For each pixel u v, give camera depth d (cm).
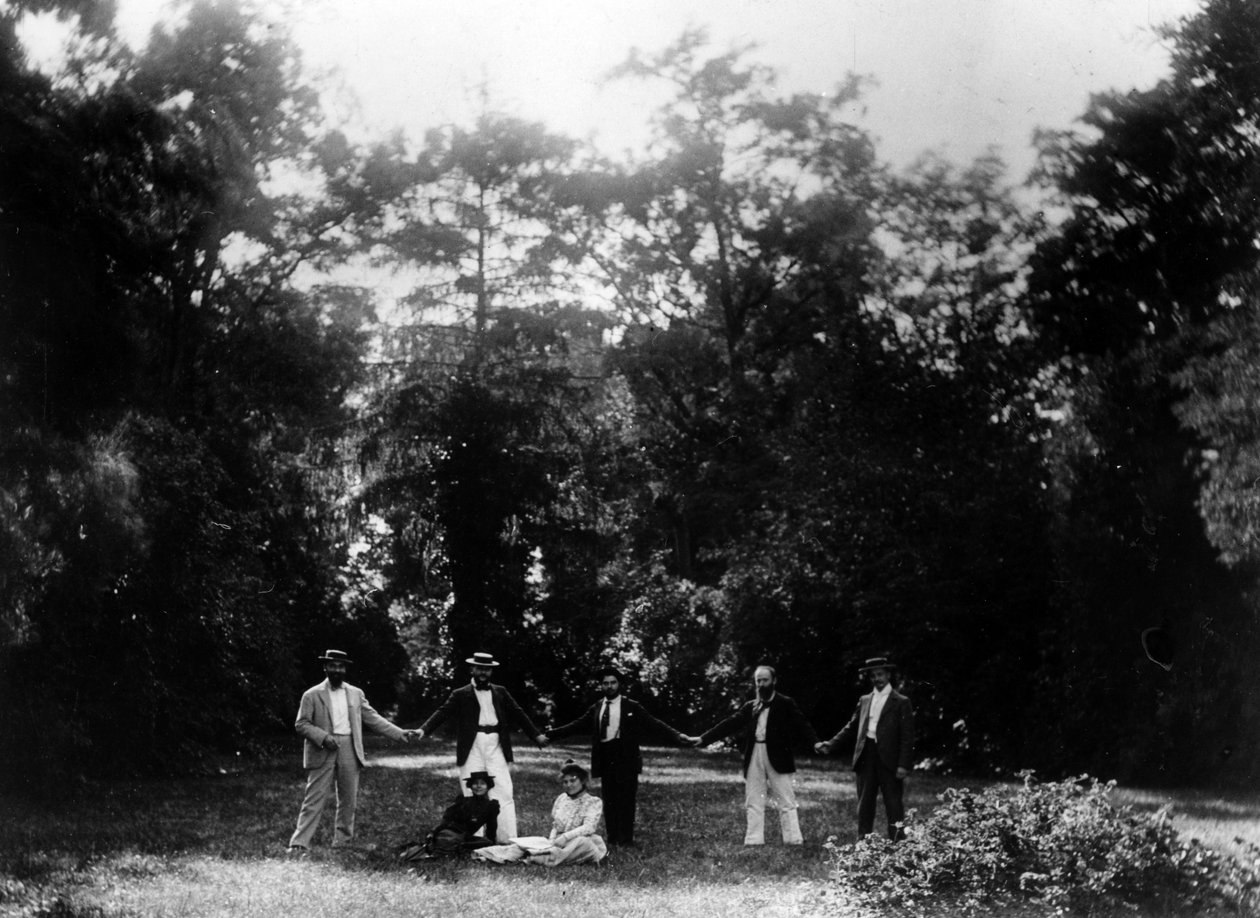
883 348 3841
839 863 1161
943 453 3212
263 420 3903
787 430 3831
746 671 3641
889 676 1474
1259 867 1098
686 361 5034
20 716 2088
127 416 2339
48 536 1962
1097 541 2505
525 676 5159
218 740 2891
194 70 2969
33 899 1063
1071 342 2869
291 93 3731
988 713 2792
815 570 3378
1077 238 2742
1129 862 1043
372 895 1100
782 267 4856
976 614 2862
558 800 1410
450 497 5166
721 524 4750
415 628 5541
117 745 2392
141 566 2428
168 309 3114
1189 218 2527
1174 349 2395
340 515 5109
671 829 1712
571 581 5303
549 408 5375
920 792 2259
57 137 1989
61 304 1967
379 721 1524
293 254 4272
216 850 1412
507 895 1116
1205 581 2364
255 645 2930
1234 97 2450
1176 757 2367
